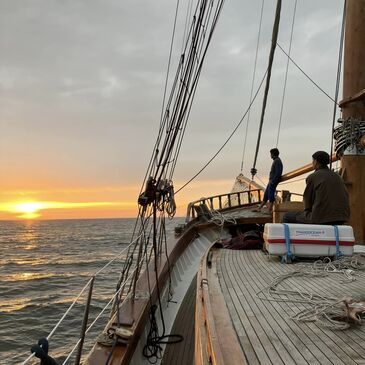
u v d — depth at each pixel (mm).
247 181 18688
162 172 5352
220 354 2660
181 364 4930
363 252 7023
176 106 5430
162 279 6340
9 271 44781
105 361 3807
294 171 12570
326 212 6660
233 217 13047
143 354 4980
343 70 8758
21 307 25281
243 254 7152
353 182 8391
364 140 7957
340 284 4914
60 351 14852
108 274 37875
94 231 165875
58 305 25484
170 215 5922
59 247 81250
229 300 4238
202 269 5609
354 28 8477
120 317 4707
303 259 6477
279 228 6387
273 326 3475
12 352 16734
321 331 3352
